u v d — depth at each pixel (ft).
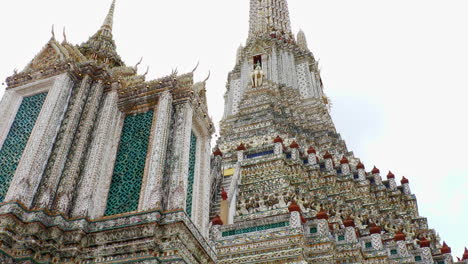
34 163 38.32
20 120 44.65
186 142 42.37
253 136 130.00
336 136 150.82
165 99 45.27
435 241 108.06
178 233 34.55
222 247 71.05
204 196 44.93
